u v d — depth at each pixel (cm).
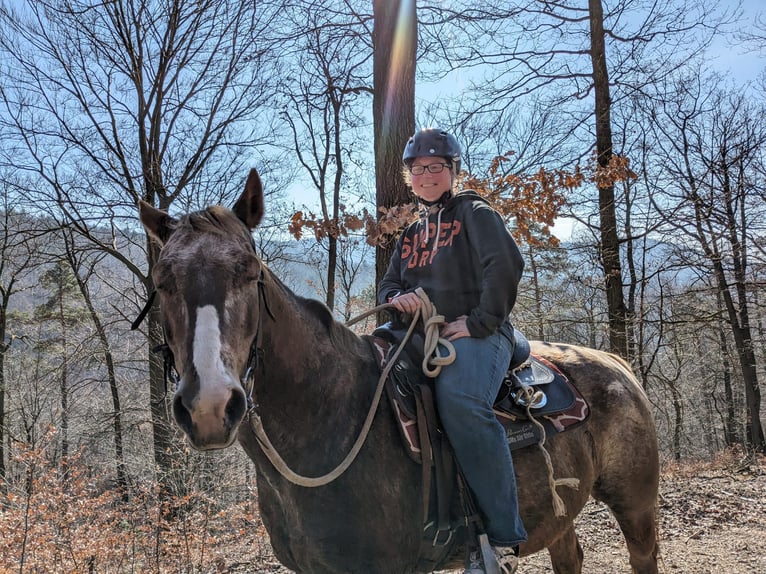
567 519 288
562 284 1362
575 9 971
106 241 1247
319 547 219
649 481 323
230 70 1119
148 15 1052
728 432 2383
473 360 237
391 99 664
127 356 1482
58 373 1373
